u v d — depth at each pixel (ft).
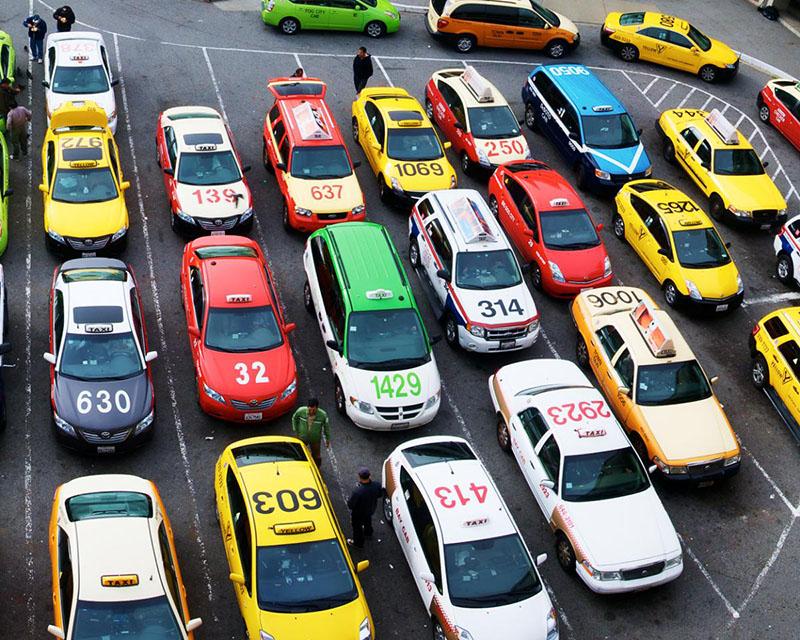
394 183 77.61
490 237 69.46
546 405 58.23
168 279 70.08
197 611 49.62
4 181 72.54
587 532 52.75
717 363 70.49
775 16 123.03
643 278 77.05
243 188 73.77
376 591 51.88
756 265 80.59
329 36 103.55
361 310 62.13
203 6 106.32
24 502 53.57
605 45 107.04
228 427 59.82
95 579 44.47
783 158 94.27
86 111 75.66
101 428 54.85
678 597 53.88
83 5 103.19
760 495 60.80
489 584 48.39
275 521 48.29
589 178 83.46
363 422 59.47
